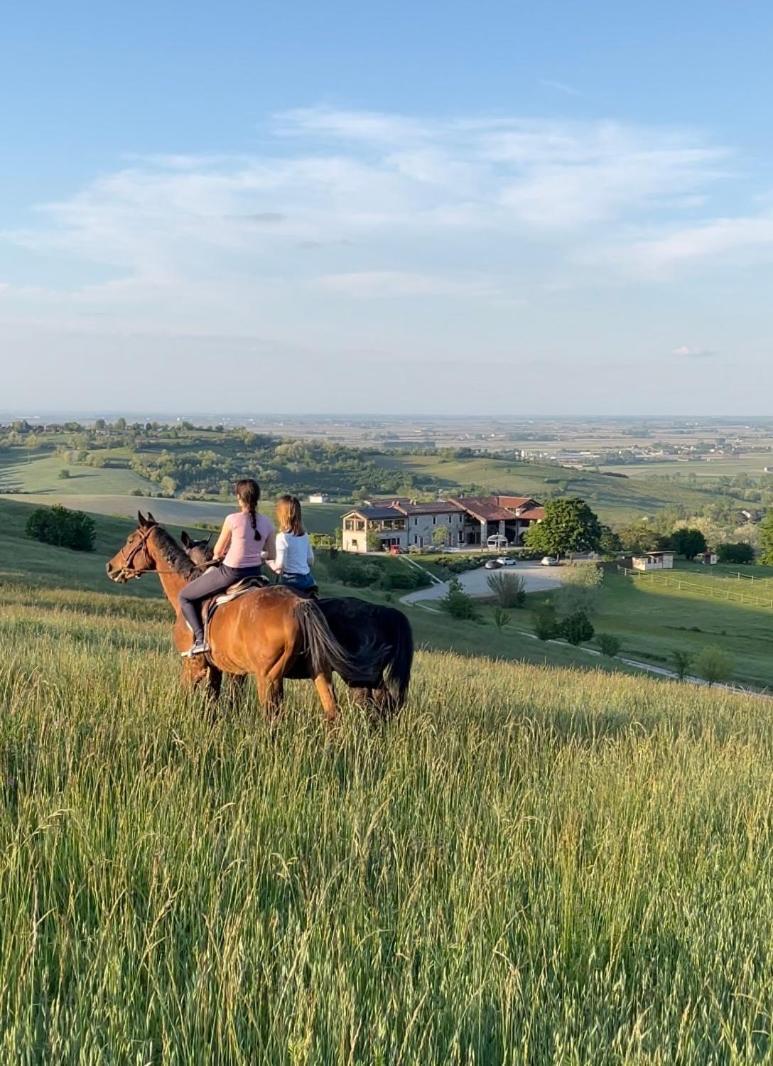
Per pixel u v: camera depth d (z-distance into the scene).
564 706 14.57
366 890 5.64
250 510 10.07
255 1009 4.36
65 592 37.88
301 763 8.01
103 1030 4.14
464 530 155.12
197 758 7.74
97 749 7.61
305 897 5.56
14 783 7.26
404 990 4.47
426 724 9.32
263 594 9.51
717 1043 4.35
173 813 6.41
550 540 129.12
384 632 10.12
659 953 5.28
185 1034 4.10
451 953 4.91
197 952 4.63
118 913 5.22
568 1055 4.12
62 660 12.54
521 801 7.36
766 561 131.88
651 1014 4.54
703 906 5.96
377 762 8.33
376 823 6.50
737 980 4.99
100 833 6.04
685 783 8.38
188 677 10.54
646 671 50.78
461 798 7.62
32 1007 4.23
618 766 8.71
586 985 4.79
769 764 10.21
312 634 9.12
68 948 4.80
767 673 55.62
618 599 93.00
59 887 5.59
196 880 5.55
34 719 8.67
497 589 81.75
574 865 5.95
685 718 15.26
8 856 5.58
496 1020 4.35
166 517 137.50
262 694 9.45
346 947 4.88
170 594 10.65
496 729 10.51
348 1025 4.12
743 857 6.95
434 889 5.72
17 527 74.31
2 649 13.74
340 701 10.69
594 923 5.43
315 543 138.25
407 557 117.75
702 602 91.62
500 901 5.51
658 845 6.71
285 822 6.63
